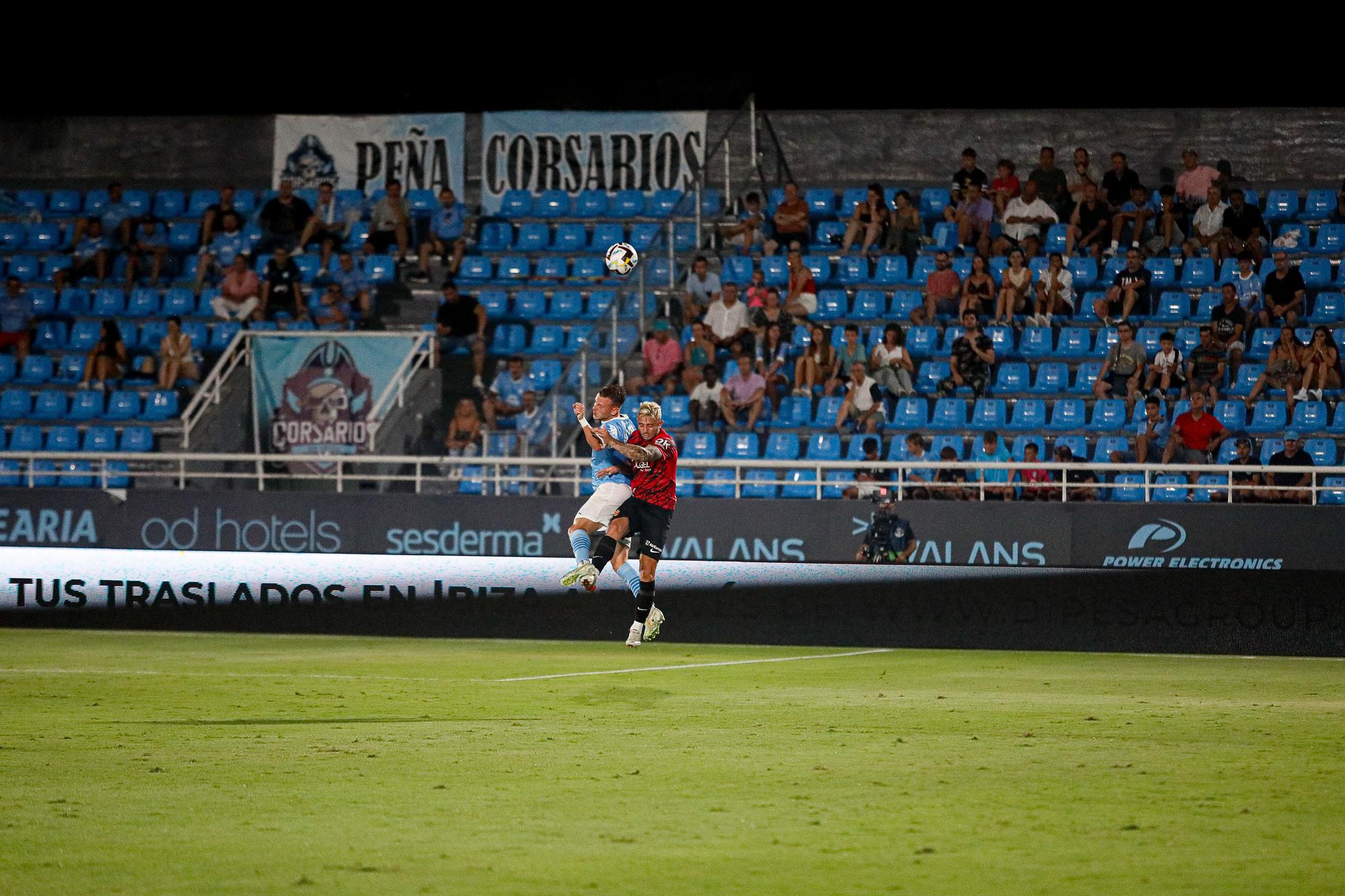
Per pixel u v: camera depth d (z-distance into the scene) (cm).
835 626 4097
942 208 6309
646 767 2075
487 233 6394
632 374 5369
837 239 6147
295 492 4694
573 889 1467
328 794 1892
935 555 4403
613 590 4203
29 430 5612
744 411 5222
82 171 6919
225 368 5834
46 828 1708
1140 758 2159
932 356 5503
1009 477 4734
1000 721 2519
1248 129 6253
